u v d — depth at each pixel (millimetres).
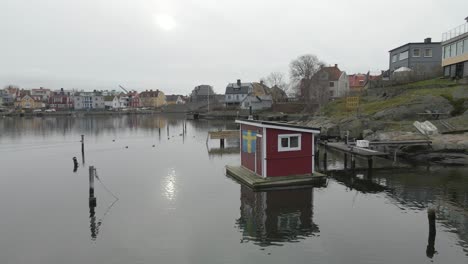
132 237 12883
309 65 87312
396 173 22797
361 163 26609
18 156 32625
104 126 74312
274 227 13664
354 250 11594
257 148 20281
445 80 43094
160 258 11219
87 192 19156
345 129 36969
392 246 11828
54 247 12133
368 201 16812
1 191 19531
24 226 14094
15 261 11172
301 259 11023
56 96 163125
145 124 80562
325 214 15055
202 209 15922
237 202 16859
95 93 166625
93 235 13109
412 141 26766
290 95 107375
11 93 165125
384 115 37031
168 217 14930
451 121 32031
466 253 11258
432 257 11031
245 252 11555
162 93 176625
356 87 90062
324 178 19922
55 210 16047
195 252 11602
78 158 31188
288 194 18047
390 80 52094
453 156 25500
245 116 89625
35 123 84438
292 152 19766
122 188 19906
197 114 102062
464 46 39625
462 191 18219
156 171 24703
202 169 25266
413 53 60062
